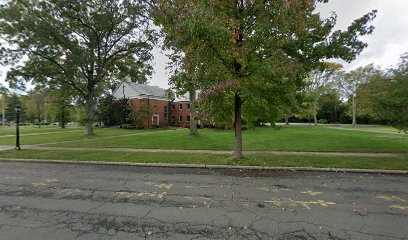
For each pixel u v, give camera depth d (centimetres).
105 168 840
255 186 596
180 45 748
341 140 1570
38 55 1767
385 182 635
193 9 662
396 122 971
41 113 5725
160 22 838
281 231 349
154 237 333
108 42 2075
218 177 695
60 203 477
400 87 916
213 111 861
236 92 797
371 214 414
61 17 1806
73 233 346
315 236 334
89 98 2145
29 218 402
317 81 4088
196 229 357
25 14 1598
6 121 7019
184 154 1070
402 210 434
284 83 793
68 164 925
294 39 766
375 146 1274
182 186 598
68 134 2348
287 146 1303
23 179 682
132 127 3294
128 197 514
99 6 1827
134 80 2236
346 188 576
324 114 5500
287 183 623
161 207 452
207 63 811
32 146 1427
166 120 4050
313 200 488
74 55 1745
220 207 450
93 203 477
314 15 751
